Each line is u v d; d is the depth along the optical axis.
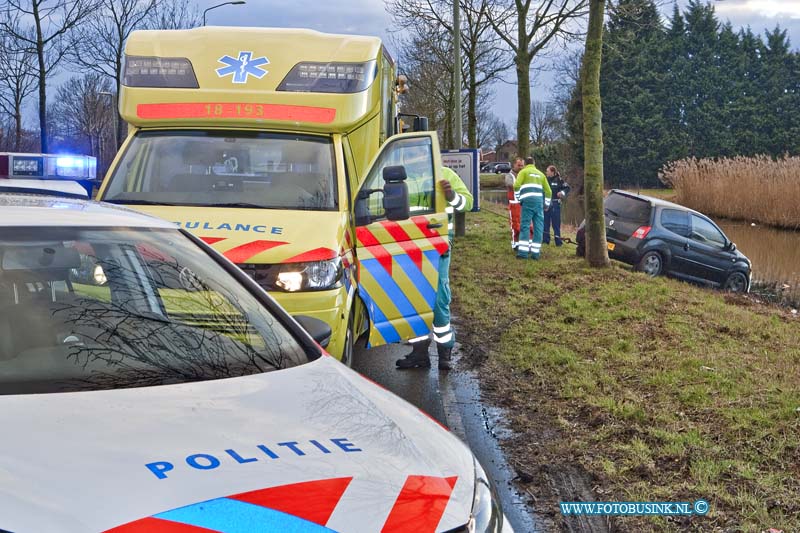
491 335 9.75
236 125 7.48
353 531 2.18
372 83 7.80
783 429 5.93
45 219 3.47
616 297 11.90
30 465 2.15
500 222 27.25
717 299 12.99
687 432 5.97
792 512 4.75
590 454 5.73
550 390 7.38
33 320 3.05
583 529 4.69
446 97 36.97
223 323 3.37
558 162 78.12
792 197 32.38
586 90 15.16
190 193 7.08
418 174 7.67
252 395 2.80
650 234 17.08
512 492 5.19
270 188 7.12
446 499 2.46
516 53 23.84
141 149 7.41
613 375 7.66
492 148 111.94
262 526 2.09
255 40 7.87
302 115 7.48
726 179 35.06
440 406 6.98
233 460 2.31
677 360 8.06
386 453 2.58
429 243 7.66
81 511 2.01
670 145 81.44
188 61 7.71
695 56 85.88
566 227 27.95
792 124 86.06
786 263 22.55
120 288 3.34
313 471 2.35
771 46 90.38
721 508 4.85
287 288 6.04
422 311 7.61
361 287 7.07
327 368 3.23
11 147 37.06
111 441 2.32
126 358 2.97
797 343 9.35
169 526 2.02
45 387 2.71
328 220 6.63
